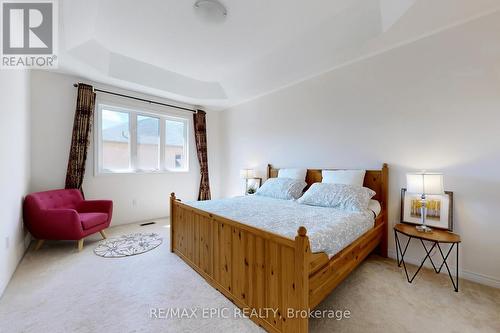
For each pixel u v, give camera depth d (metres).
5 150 1.93
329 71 3.23
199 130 4.95
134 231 3.53
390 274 2.21
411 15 2.06
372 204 2.53
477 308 1.69
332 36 2.55
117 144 3.90
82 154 3.38
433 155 2.35
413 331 1.46
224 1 2.12
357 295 1.85
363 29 2.36
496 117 2.02
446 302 1.76
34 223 2.58
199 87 4.25
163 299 1.79
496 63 2.01
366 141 2.85
